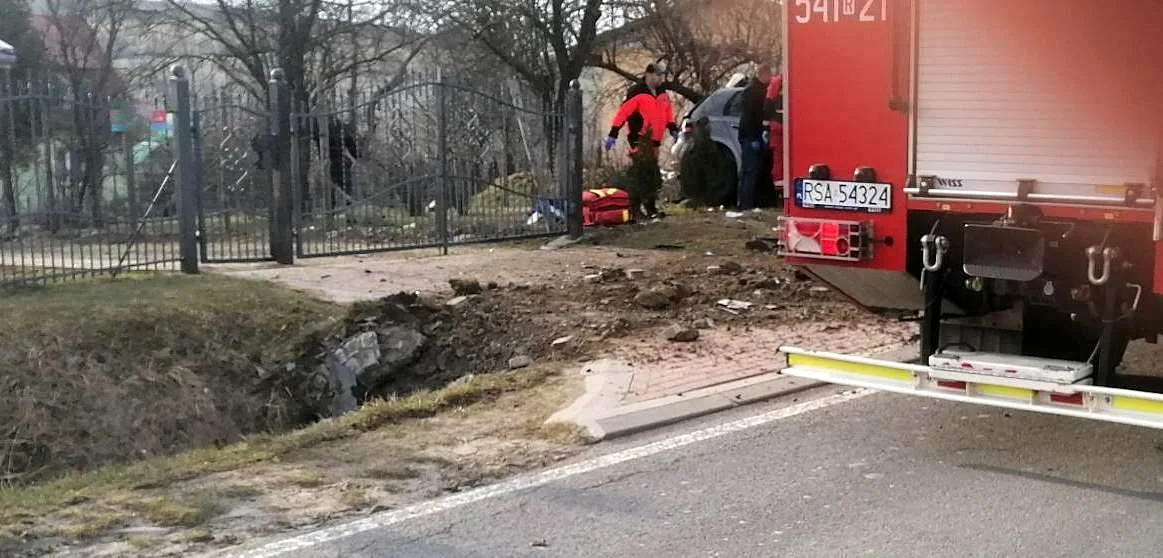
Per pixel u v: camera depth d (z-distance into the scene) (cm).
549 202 1421
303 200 1246
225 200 1196
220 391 876
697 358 886
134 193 1102
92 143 1068
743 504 591
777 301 1069
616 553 530
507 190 1389
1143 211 591
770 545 537
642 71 2319
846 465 652
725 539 545
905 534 548
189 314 927
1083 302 623
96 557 525
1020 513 575
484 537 550
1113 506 584
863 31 678
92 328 879
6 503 592
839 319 1008
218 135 1183
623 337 946
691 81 2239
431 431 723
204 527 563
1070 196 612
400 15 1927
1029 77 619
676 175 1900
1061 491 607
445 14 1902
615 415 734
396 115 1306
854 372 659
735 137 1720
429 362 944
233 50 1888
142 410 832
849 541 540
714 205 1738
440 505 593
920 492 607
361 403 912
